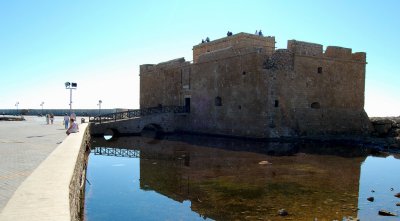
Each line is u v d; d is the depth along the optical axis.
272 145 30.73
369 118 42.00
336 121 37.41
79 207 11.15
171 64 48.12
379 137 38.22
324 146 30.73
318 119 35.97
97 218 11.81
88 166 21.92
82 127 27.86
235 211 12.23
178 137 39.19
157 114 42.78
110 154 26.73
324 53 37.12
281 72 33.88
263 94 33.22
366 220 11.38
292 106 34.47
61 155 10.84
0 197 8.17
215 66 39.62
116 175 19.03
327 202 13.38
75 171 9.49
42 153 15.70
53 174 7.61
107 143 33.62
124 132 40.53
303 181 16.97
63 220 4.50
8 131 29.23
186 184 16.41
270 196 14.18
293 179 17.39
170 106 44.81
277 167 20.66
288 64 34.44
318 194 14.57
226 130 37.69
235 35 39.53
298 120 34.53
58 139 22.34
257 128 33.56
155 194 14.82
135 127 41.19
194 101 43.16
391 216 11.80
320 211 12.20
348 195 14.48
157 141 35.34
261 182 16.70
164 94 49.91
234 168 20.38
